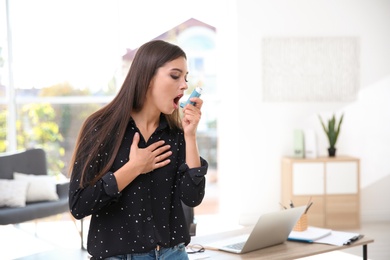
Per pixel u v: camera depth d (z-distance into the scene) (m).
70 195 1.51
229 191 6.23
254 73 5.97
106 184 1.47
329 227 5.68
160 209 1.60
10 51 6.20
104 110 1.59
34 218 4.80
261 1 5.93
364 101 6.08
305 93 6.02
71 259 3.05
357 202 5.69
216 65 6.95
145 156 1.52
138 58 1.59
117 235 1.55
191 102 1.63
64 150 6.38
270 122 6.01
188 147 1.63
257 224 2.40
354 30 6.03
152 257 1.59
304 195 5.68
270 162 6.03
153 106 1.63
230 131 6.16
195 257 2.41
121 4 6.22
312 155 5.78
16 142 6.30
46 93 6.31
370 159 6.13
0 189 4.92
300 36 5.98
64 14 6.24
